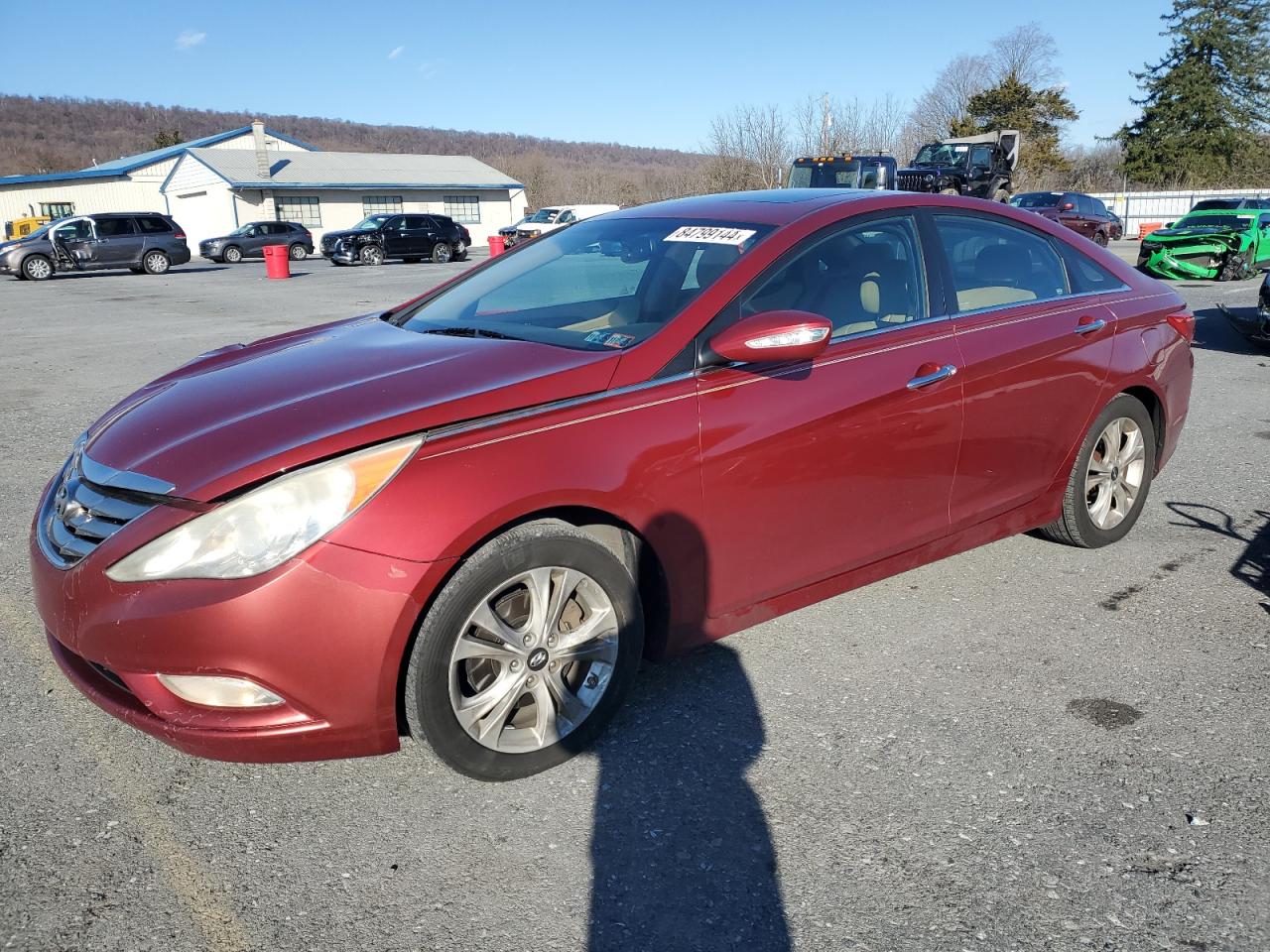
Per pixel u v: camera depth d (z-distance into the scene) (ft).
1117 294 13.71
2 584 13.19
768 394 9.73
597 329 10.00
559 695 8.89
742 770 8.98
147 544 7.67
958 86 199.31
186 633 7.50
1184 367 14.61
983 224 12.37
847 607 12.45
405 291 62.23
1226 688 10.41
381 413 8.20
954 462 11.48
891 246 11.30
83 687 8.42
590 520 9.00
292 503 7.63
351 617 7.68
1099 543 14.20
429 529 7.84
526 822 8.27
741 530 9.75
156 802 8.51
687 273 10.33
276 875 7.63
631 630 9.14
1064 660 11.02
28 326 44.06
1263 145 169.89
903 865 7.72
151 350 35.81
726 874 7.64
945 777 8.84
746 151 151.02
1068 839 8.00
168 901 7.32
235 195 138.31
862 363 10.48
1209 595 12.76
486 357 9.37
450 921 7.16
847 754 9.22
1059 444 12.81
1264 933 6.99
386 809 8.44
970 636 11.63
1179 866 7.68
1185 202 126.72
